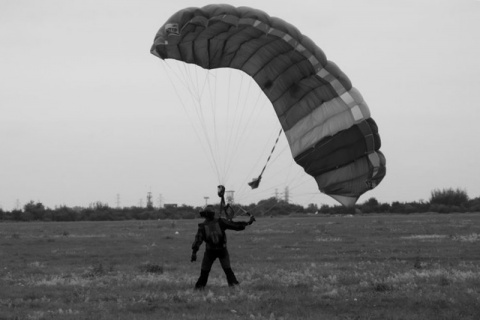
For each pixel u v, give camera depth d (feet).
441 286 95.91
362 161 116.26
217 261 155.84
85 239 280.92
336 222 499.92
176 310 79.92
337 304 82.17
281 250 194.80
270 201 116.88
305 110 116.78
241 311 77.51
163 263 155.33
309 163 119.14
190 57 111.55
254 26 103.96
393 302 83.10
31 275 125.90
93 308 81.30
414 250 184.85
